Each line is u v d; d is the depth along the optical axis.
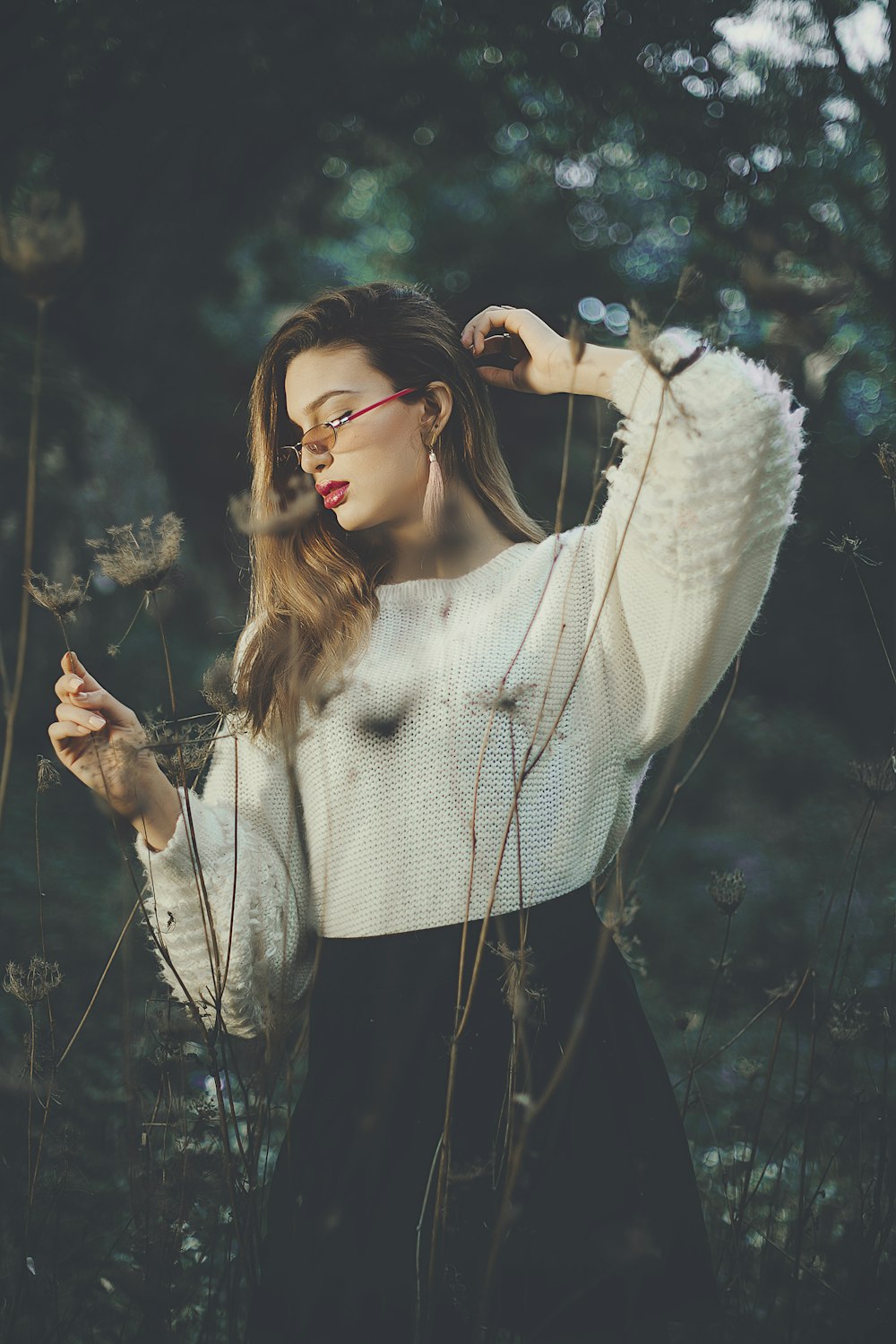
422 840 1.56
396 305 1.76
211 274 9.36
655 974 4.04
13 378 6.61
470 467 1.78
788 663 9.12
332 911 1.58
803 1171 1.62
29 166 6.18
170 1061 1.59
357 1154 1.41
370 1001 1.53
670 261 10.20
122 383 8.80
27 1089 1.50
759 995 3.72
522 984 1.35
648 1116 1.50
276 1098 1.76
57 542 6.45
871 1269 1.58
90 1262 1.65
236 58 5.84
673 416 1.48
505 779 1.56
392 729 1.58
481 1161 1.42
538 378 1.71
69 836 5.19
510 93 6.54
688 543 1.48
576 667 1.63
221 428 9.63
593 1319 1.40
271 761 1.66
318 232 12.02
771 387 1.49
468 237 11.95
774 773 7.38
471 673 1.61
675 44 5.77
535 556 1.71
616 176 8.27
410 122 6.93
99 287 8.27
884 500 7.90
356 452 1.68
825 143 5.86
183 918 1.55
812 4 5.42
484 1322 1.23
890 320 5.63
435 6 5.86
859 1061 2.15
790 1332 1.54
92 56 5.49
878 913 4.29
